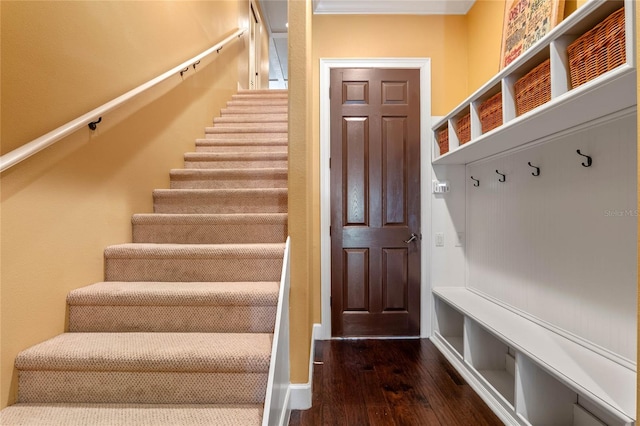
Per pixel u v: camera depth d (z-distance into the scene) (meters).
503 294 2.52
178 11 2.97
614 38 1.22
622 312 1.57
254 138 3.60
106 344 1.57
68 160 1.72
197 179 2.79
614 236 1.61
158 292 1.74
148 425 1.35
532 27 2.18
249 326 1.76
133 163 2.30
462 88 3.19
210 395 1.51
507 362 2.32
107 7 2.00
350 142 3.15
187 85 3.18
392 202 3.14
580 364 1.58
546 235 2.06
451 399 2.11
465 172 3.12
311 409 2.01
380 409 2.01
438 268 3.13
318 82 3.18
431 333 3.13
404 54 3.19
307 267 2.05
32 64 1.50
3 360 1.42
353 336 3.14
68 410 1.43
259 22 6.38
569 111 1.55
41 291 1.57
